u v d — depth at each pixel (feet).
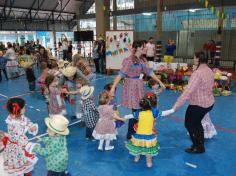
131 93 13.20
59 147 8.92
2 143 8.73
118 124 14.69
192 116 12.46
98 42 38.99
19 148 9.22
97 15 44.21
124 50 34.04
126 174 11.34
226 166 11.91
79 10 78.74
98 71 39.47
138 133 11.77
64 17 78.74
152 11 54.08
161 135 15.52
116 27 64.03
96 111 14.52
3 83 33.40
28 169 9.49
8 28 66.74
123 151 13.53
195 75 11.63
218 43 39.73
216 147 13.88
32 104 22.77
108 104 13.62
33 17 71.56
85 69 18.78
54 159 8.86
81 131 16.38
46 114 19.92
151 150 11.60
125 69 12.96
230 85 27.04
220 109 20.51
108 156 13.01
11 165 9.20
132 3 64.03
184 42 51.67
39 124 17.65
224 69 40.96
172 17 53.83
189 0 52.11
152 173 11.39
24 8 67.56
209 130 14.71
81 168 11.88
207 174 11.27
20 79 36.45
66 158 9.11
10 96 26.11
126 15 60.54
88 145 14.30
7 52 37.19
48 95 16.37
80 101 17.21
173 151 13.44
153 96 12.00
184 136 15.37
